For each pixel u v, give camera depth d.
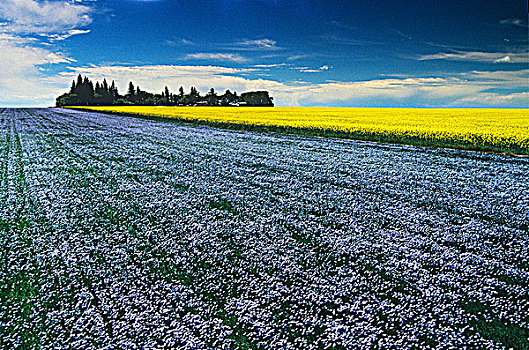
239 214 9.72
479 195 11.30
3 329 5.15
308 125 32.09
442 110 61.72
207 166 16.34
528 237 8.00
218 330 5.09
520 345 4.73
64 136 28.58
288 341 4.87
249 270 6.66
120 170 15.51
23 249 7.61
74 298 5.86
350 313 5.43
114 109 78.38
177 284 6.21
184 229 8.63
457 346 4.72
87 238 8.16
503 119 38.34
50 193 11.81
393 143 23.47
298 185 12.81
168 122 43.19
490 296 5.77
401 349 4.67
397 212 9.76
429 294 5.85
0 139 26.64
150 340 4.88
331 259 7.08
